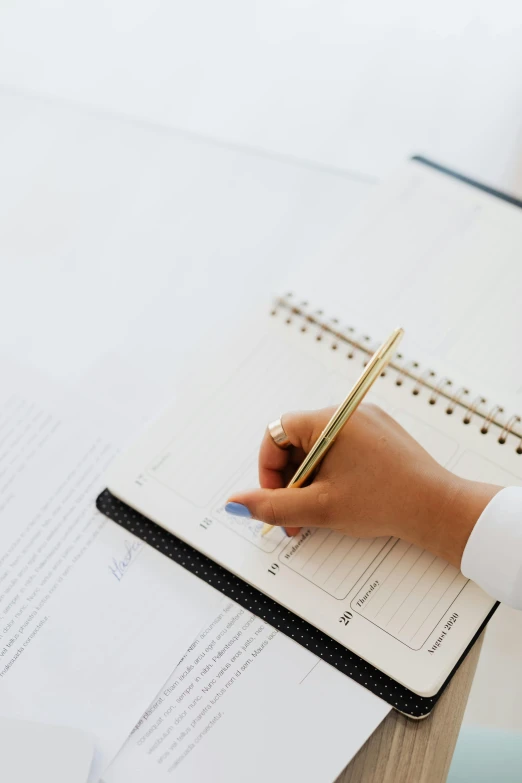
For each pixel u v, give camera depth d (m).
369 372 0.55
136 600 0.62
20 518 0.65
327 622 0.59
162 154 0.87
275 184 0.85
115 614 0.61
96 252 0.80
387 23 0.98
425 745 0.57
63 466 0.68
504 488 0.58
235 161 0.86
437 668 0.57
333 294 0.75
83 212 0.83
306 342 0.72
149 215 0.83
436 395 0.69
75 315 0.76
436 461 0.64
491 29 0.96
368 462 0.59
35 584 0.63
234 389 0.70
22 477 0.67
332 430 0.56
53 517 0.65
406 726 0.57
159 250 0.81
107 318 0.76
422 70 0.93
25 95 0.90
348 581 0.61
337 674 0.58
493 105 0.90
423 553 0.61
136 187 0.85
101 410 0.71
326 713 0.57
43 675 0.59
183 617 0.61
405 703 0.57
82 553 0.64
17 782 0.55
